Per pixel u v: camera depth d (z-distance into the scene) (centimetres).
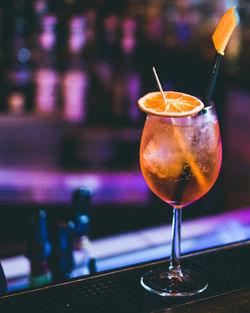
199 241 133
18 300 60
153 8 727
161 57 728
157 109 65
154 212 428
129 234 129
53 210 418
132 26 750
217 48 63
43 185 472
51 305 59
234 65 571
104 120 645
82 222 110
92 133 613
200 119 64
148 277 65
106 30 763
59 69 771
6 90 725
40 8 764
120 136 609
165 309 57
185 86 687
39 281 96
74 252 108
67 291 62
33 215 97
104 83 734
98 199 449
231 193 454
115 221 408
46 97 699
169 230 132
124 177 505
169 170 64
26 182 476
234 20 61
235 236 139
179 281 64
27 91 725
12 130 607
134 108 670
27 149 552
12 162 522
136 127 638
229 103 543
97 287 63
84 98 695
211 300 59
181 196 66
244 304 58
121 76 738
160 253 115
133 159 557
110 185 482
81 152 555
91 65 770
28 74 758
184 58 711
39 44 774
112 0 749
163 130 64
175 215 70
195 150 63
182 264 70
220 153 69
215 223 151
